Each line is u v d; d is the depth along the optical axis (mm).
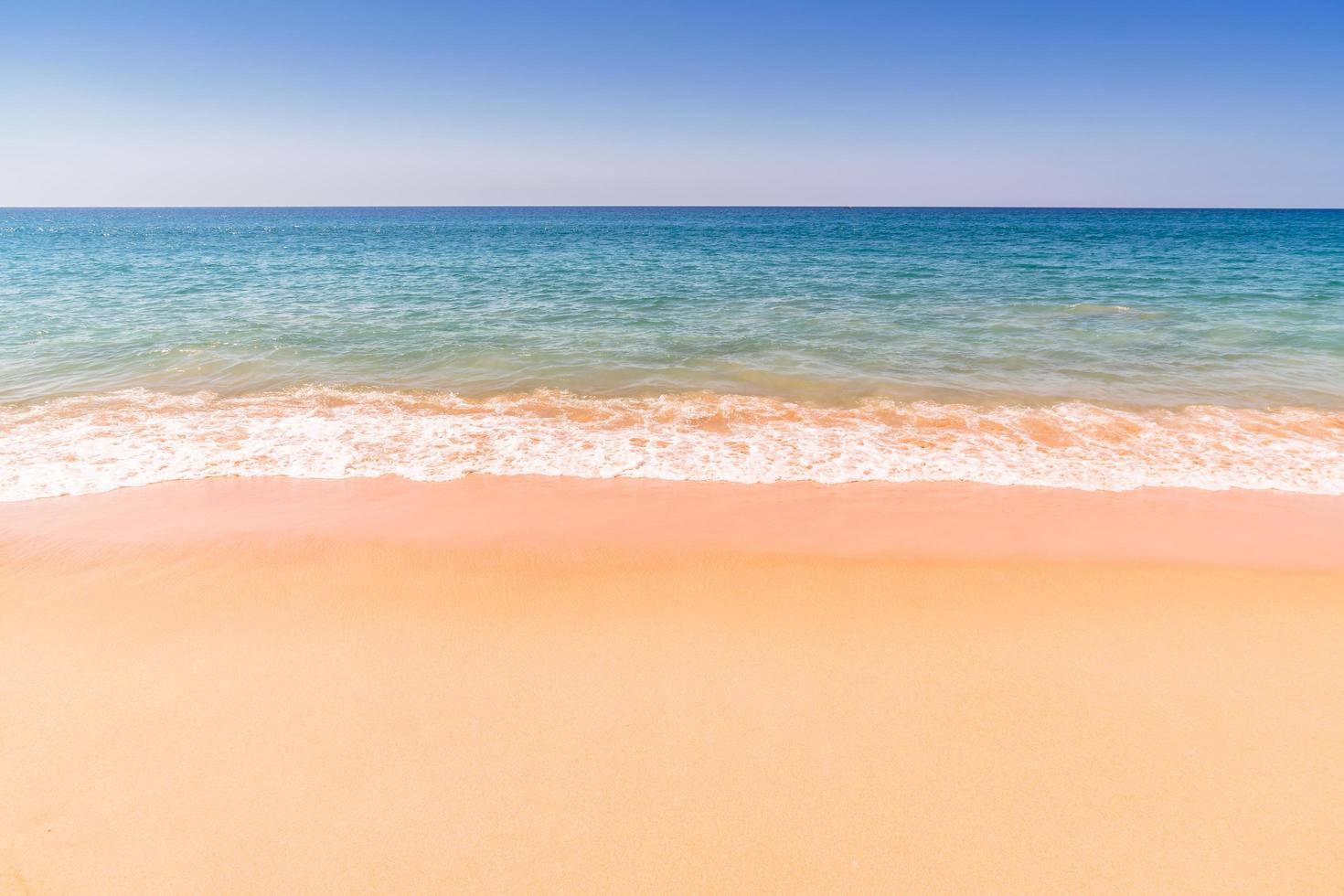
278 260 33594
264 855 2770
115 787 3078
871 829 2898
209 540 5469
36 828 2873
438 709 3576
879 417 8914
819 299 18844
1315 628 4312
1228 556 5297
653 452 7688
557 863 2750
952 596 4691
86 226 102125
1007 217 126750
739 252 38438
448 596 4680
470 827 2896
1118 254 34844
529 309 17125
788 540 5562
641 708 3590
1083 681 3814
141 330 13922
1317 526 5859
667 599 4656
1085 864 2748
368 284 22375
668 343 13109
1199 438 8062
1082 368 11242
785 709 3592
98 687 3744
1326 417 8773
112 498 6355
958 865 2748
